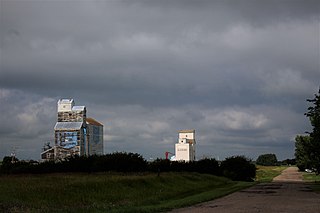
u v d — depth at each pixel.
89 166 55.34
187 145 107.62
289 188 44.16
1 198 21.88
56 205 22.94
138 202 27.31
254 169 76.00
